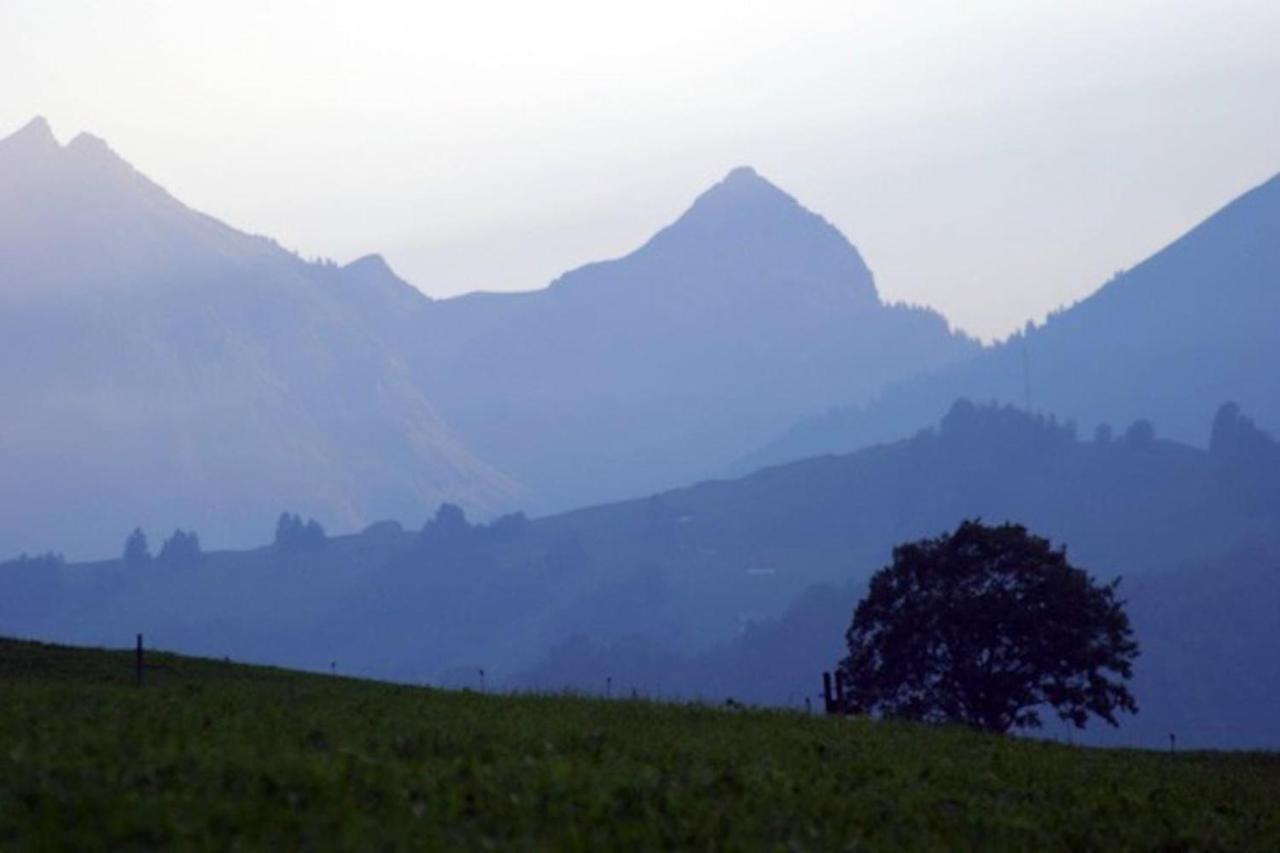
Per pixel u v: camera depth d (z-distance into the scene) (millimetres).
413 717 58469
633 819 43031
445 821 39938
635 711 72250
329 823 37906
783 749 61469
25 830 35031
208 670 95000
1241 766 104188
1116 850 52688
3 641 99438
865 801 51719
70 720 50500
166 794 38594
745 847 41719
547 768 47688
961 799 56062
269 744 47688
